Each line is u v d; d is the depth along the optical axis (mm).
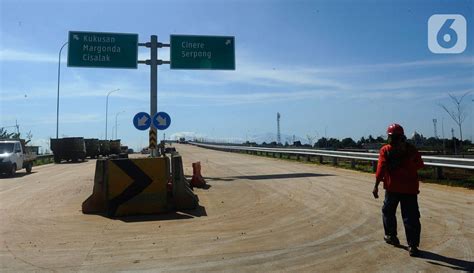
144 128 18766
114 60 21047
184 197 11719
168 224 9867
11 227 9758
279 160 33906
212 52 22047
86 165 36031
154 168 11344
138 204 11164
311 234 8484
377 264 6504
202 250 7535
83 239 8531
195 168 16828
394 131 7250
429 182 15922
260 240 8148
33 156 29047
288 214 10609
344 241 7875
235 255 7184
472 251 7035
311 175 19906
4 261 7066
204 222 10000
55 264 6863
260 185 16641
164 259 7043
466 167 14453
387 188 7309
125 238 8570
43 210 12055
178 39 21797
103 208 11656
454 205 11047
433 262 6527
